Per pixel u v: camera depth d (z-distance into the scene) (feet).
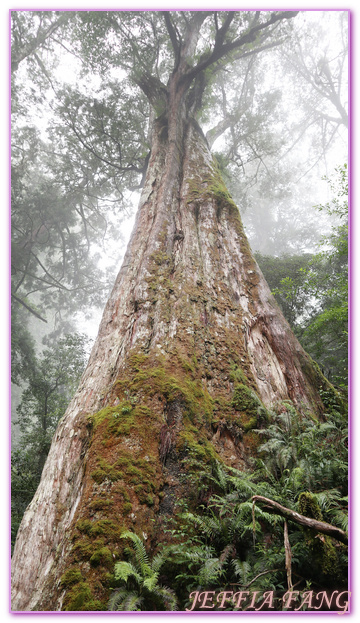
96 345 25.08
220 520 14.23
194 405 18.67
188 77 49.62
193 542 14.11
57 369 52.44
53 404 48.42
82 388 21.89
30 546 14.99
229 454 18.38
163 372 19.65
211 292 27.12
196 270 28.14
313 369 25.35
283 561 12.62
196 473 15.87
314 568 12.40
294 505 13.96
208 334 23.93
